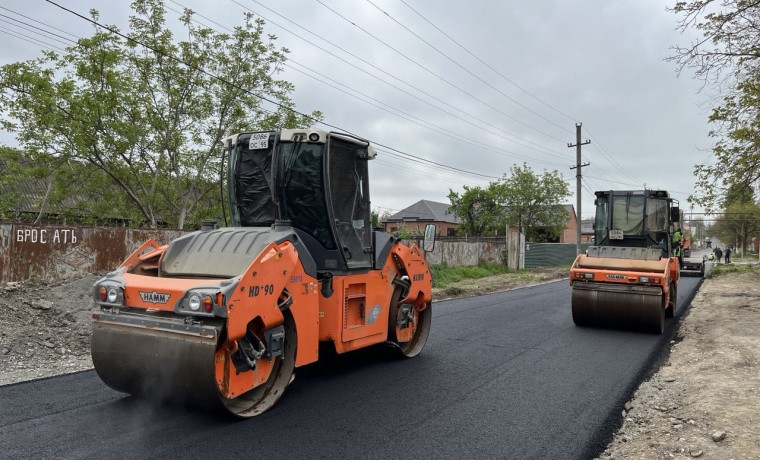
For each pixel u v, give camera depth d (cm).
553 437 445
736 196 1472
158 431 431
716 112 1350
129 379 461
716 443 429
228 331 424
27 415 458
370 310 643
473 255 2627
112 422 448
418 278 735
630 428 480
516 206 4075
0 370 598
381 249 668
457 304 1362
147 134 1670
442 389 574
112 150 1611
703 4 1008
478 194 4225
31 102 1473
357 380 604
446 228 5894
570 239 6694
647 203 1150
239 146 608
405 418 480
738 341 831
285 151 580
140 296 457
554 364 705
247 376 468
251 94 1761
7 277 932
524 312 1220
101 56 1565
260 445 408
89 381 566
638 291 954
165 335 442
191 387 430
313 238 586
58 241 1005
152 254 527
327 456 392
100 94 1570
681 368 698
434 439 432
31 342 697
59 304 861
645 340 902
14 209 1739
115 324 468
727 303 1378
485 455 404
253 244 499
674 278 1171
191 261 509
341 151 619
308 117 1831
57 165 1591
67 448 392
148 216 1784
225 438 420
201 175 1812
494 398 548
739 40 1052
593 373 662
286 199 581
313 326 529
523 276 2430
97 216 1780
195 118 1748
